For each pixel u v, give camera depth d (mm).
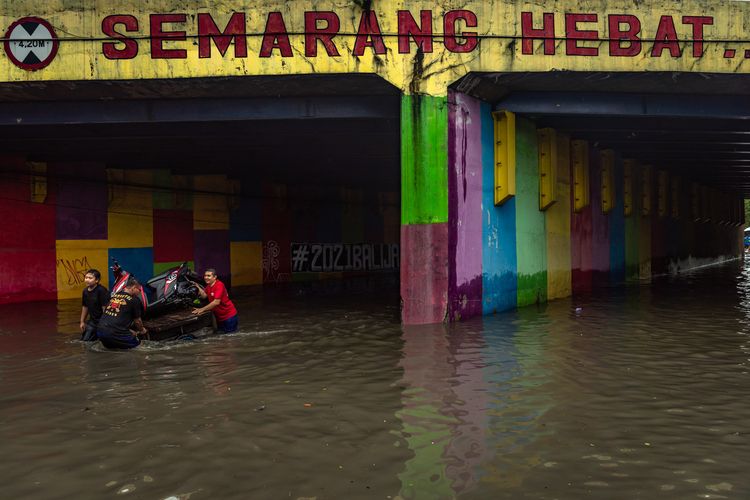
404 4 11398
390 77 11406
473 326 11305
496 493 4113
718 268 34719
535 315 12859
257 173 22578
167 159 18641
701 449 4898
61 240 18016
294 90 12344
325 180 25281
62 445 5113
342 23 11344
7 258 16781
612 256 21359
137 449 4996
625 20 11633
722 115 13219
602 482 4277
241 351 9156
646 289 19484
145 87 11992
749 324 11555
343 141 16234
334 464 4633
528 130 14750
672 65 11656
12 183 16922
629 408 6012
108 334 9188
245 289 21391
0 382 7344
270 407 6137
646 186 24438
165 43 11406
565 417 5723
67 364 8336
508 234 13836
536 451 4859
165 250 20578
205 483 4324
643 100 13172
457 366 7926
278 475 4445
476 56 11477
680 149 20031
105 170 19000
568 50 11602
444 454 4809
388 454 4820
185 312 10727
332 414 5875
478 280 12602
